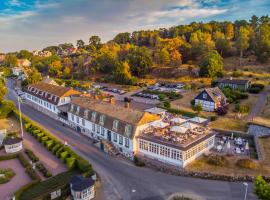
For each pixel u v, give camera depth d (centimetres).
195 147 4778
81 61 16812
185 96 9688
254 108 7762
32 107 9488
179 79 12306
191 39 15600
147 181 4312
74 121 6981
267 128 6197
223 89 9206
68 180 4228
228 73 11962
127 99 9106
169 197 3841
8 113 8006
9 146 5347
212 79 11306
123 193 3984
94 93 9881
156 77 13312
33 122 7019
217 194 3869
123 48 17100
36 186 4094
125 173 4600
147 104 8575
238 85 9769
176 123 5981
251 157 4888
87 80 14700
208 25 19175
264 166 4497
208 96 8006
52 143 5544
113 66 14975
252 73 11562
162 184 4209
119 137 5444
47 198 3753
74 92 8212
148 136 5069
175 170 4528
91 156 5303
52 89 8612
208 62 11800
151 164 4806
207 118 7069
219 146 5222
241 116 7194
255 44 13912
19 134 6494
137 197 3875
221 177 4266
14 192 3988
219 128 6412
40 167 4647
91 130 6325
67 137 6362
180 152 4506
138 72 13462
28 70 16975
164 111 7425
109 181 4341
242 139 5731
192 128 5388
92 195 3872
